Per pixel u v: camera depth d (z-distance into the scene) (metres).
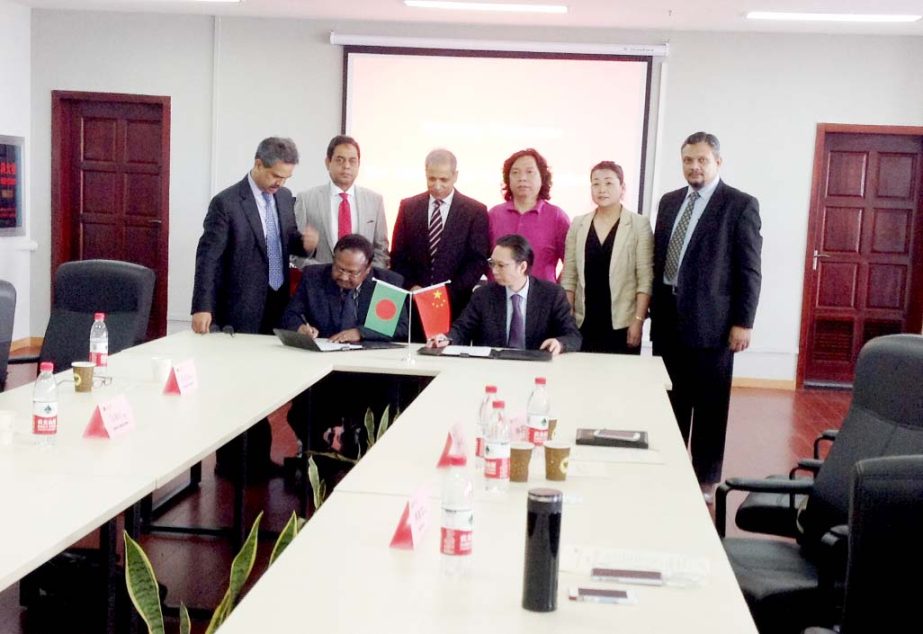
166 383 3.54
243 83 8.11
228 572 3.84
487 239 5.28
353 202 5.42
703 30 7.83
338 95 8.08
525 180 5.27
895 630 2.07
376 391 4.82
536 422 2.87
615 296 5.08
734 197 4.74
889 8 6.74
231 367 4.05
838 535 2.51
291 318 4.77
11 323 4.18
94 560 3.37
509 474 2.58
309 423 4.42
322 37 8.05
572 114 7.98
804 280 8.04
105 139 8.37
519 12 7.39
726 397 4.85
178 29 8.11
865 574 2.07
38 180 8.36
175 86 8.16
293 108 8.11
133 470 2.55
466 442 2.97
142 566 2.22
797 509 3.22
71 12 8.16
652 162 7.97
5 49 7.92
